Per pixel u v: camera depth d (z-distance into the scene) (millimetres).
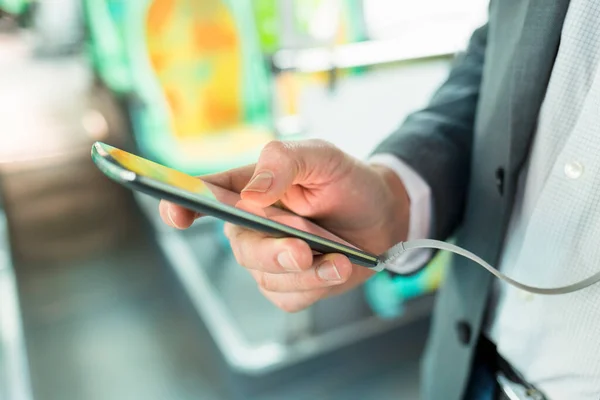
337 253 420
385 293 1469
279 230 382
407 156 615
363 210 540
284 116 1270
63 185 2541
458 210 655
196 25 1762
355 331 1458
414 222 616
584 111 455
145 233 2209
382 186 559
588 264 463
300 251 385
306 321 1408
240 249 432
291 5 1212
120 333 1709
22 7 3098
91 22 1954
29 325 1738
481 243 579
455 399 643
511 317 534
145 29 1784
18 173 2611
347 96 1305
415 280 1492
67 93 3070
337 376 1449
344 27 1351
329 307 1421
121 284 1937
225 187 461
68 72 3188
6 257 1820
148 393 1477
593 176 454
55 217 2326
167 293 1876
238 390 1378
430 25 1333
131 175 304
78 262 2062
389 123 1357
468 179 649
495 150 551
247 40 1785
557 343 489
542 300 497
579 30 459
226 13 1757
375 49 1218
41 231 2250
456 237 664
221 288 1622
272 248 396
